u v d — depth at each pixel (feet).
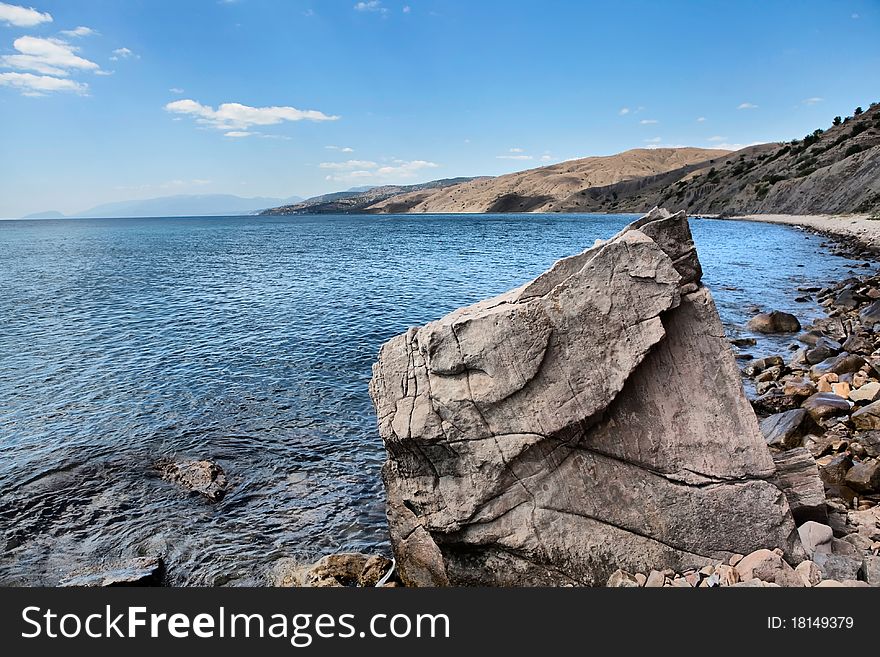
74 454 43.32
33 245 289.53
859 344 61.82
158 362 65.87
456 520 25.76
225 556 31.99
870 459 34.19
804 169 401.70
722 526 24.57
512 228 393.50
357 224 554.87
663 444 25.03
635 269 24.86
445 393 26.04
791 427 38.45
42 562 31.27
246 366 64.34
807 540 25.09
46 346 72.84
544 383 25.12
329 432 47.67
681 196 590.14
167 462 42.27
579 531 25.08
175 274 147.74
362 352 69.87
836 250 176.14
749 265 150.41
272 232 423.23
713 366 25.36
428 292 112.98
